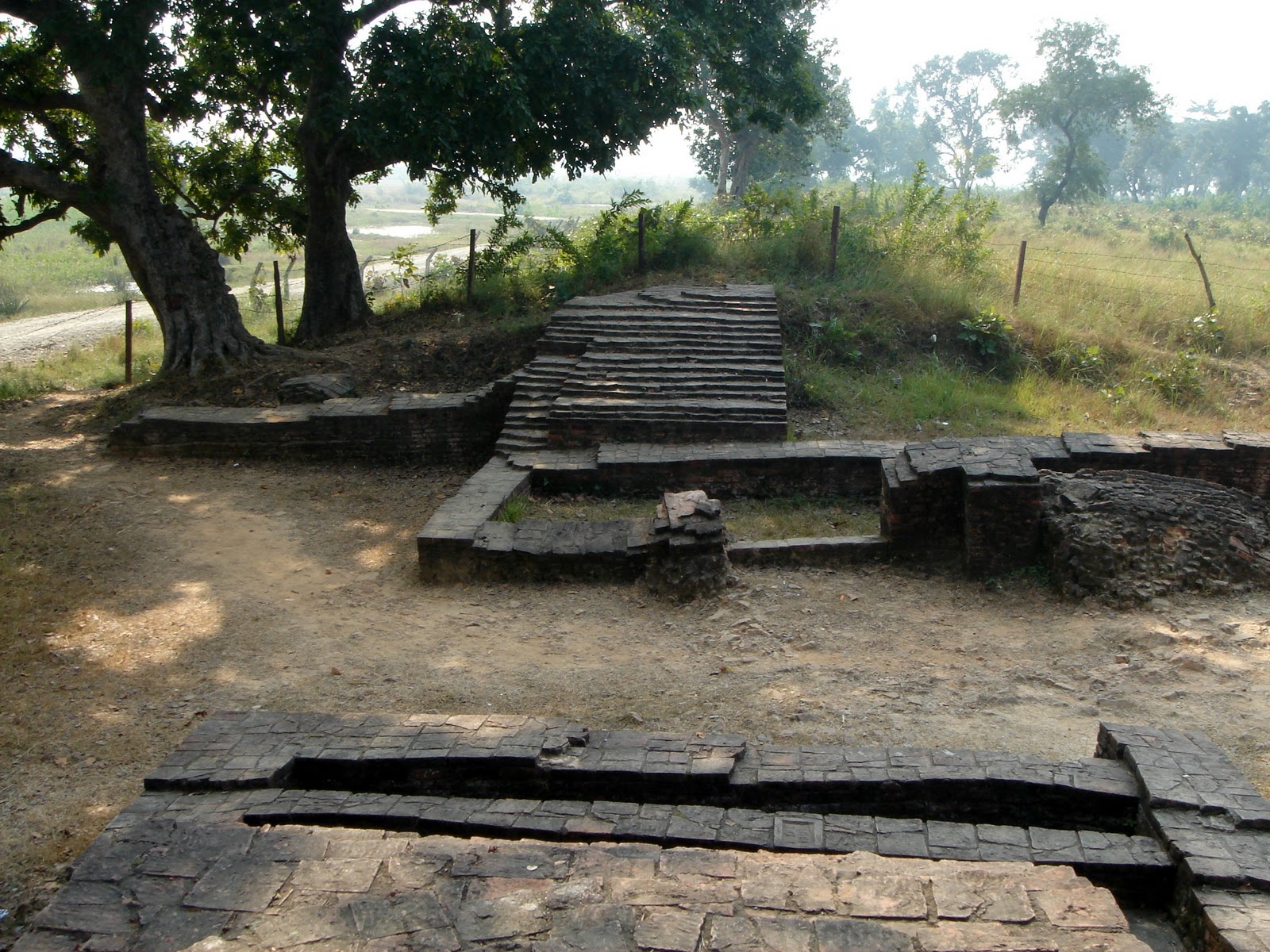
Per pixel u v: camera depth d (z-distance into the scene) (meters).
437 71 12.95
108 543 9.66
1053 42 36.75
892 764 4.94
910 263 16.17
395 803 4.66
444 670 6.95
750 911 3.42
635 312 13.78
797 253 16.27
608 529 8.70
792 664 6.80
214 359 15.00
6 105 14.35
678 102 14.99
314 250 16.88
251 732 5.32
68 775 5.71
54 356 20.62
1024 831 4.35
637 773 4.89
